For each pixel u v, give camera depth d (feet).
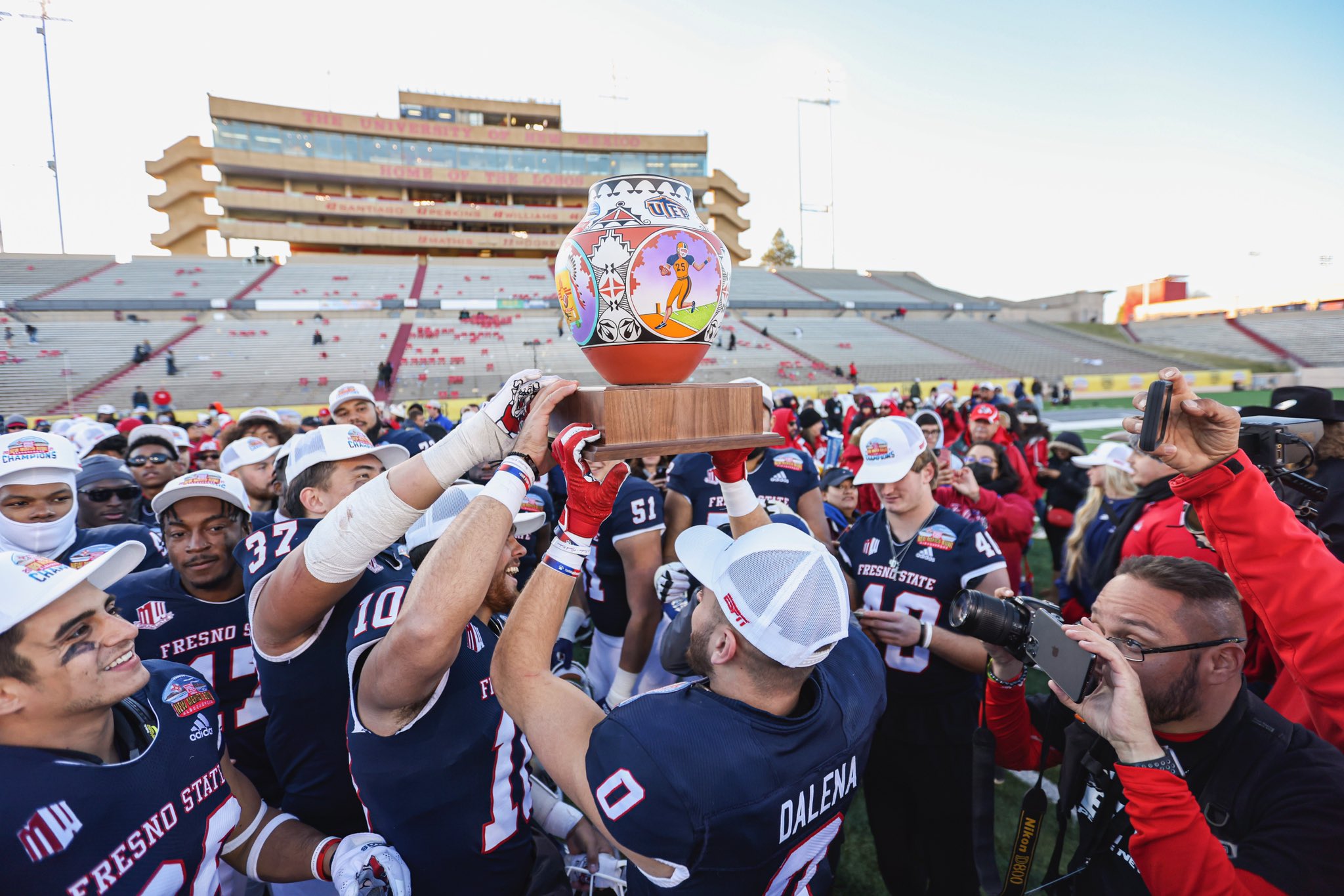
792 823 3.93
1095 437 58.49
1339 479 7.11
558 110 186.19
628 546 10.00
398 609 5.10
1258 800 4.23
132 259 133.59
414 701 4.82
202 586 7.46
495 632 6.69
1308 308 168.25
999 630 5.23
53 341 95.61
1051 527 17.66
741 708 4.00
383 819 5.52
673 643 6.04
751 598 3.88
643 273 4.11
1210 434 4.39
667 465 17.63
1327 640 4.09
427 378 98.78
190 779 4.78
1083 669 4.44
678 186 4.46
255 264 139.85
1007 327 149.48
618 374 4.51
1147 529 9.36
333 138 162.71
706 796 3.63
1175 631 4.36
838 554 9.75
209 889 4.96
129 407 81.92
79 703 4.13
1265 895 3.90
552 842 6.49
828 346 127.34
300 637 5.91
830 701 4.37
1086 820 5.29
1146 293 219.20
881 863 8.89
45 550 9.54
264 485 13.06
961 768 8.30
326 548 4.48
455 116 179.22
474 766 5.54
